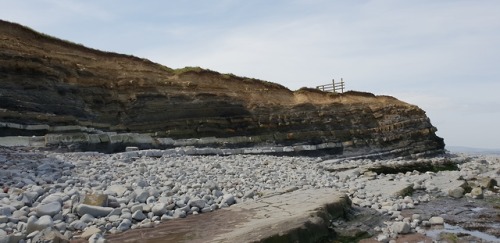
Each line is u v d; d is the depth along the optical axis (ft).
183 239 21.81
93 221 24.73
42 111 71.20
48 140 61.16
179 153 68.74
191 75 106.42
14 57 71.82
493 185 47.93
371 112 128.16
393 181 48.96
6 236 19.90
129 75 93.30
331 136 112.06
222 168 50.37
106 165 44.11
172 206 28.99
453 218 31.96
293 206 28.71
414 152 124.06
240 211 28.68
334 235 26.40
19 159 42.73
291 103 116.88
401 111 130.41
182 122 91.35
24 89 71.05
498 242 25.17
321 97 127.24
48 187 30.73
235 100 104.99
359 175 56.39
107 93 86.48
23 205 25.81
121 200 28.71
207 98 98.73
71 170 39.40
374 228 28.32
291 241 22.12
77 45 90.89
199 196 32.99
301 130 109.50
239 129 100.22
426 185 46.42
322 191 35.06
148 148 75.97
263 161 64.03
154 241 21.68
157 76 99.30
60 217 24.45
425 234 27.04
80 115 78.48
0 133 60.64
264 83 119.85
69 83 80.74
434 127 134.72
